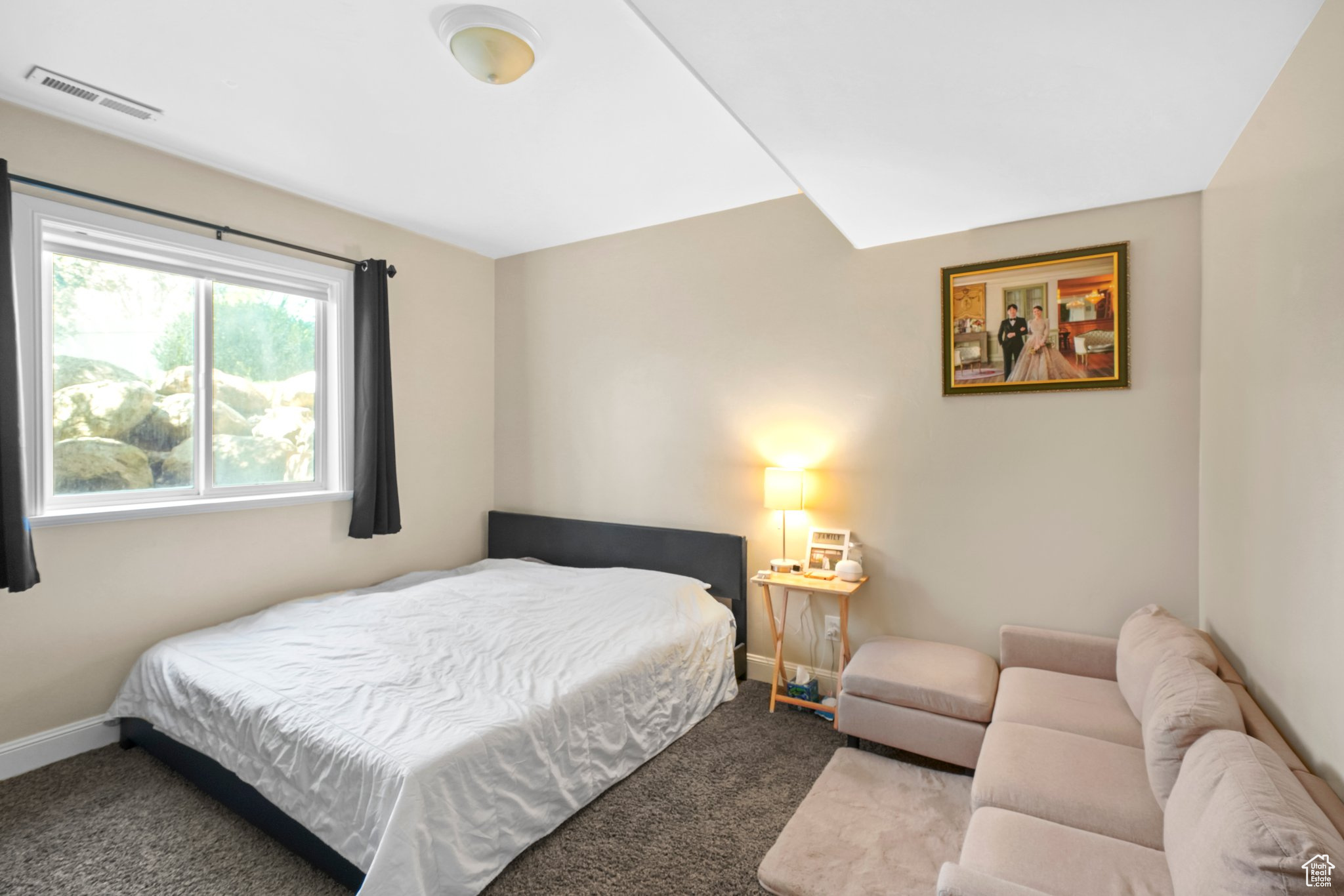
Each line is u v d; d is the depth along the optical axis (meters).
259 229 3.16
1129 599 2.64
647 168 3.02
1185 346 2.51
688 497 3.74
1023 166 2.22
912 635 3.11
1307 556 1.47
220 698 2.17
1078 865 1.42
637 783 2.40
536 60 2.13
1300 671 1.50
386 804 1.66
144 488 2.90
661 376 3.82
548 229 3.89
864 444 3.21
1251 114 1.83
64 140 2.53
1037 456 2.81
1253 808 1.09
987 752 1.96
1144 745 1.73
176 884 1.86
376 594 3.35
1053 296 2.74
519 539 4.27
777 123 1.92
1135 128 1.93
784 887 1.84
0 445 2.29
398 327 3.85
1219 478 2.22
